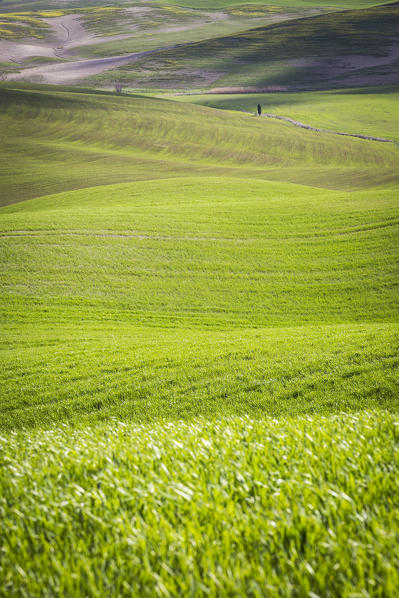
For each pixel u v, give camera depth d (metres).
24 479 4.90
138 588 3.08
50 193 80.62
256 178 91.75
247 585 3.04
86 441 6.62
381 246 44.38
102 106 142.00
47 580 3.22
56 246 46.25
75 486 4.43
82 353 24.70
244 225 53.03
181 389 18.20
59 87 168.25
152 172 95.06
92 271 41.84
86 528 3.97
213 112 142.88
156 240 48.56
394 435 5.84
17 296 37.22
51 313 34.50
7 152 106.56
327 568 3.13
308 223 52.44
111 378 20.42
